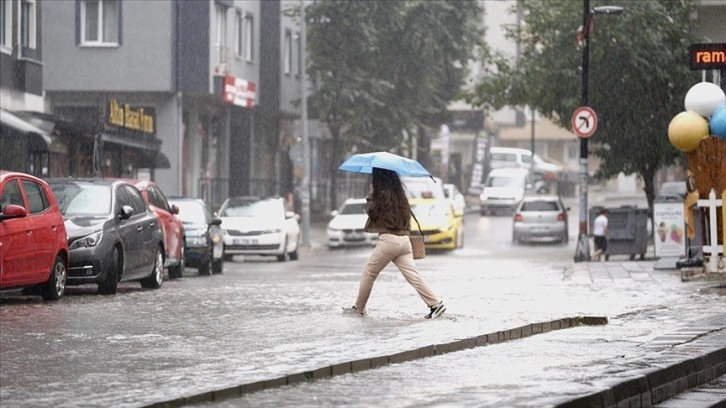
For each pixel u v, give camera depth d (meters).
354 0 89.50
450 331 23.83
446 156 120.56
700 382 19.98
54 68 78.44
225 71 81.06
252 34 91.25
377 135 91.75
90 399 15.72
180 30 78.88
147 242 37.47
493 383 17.25
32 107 59.72
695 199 41.34
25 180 31.16
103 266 34.00
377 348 21.06
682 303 31.67
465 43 94.12
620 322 27.06
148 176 68.94
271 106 94.81
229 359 19.86
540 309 29.66
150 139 69.00
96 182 36.38
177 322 26.31
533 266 53.34
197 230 47.88
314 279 44.69
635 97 65.06
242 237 61.28
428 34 91.31
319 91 90.38
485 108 68.88
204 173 87.25
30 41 60.47
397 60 91.69
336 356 19.89
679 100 64.62
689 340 22.92
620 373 17.80
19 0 58.12
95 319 26.91
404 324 25.77
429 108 94.12
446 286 38.94
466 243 79.62
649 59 63.94
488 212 109.88
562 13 65.50
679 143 38.69
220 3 82.69
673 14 64.31
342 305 30.98
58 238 31.92
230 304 31.33
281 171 103.06
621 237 56.69
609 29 63.69
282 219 62.50
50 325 25.53
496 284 40.00
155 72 78.50
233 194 93.25
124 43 78.62
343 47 90.62
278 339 22.95
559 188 139.75
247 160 94.50
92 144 62.31
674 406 17.38
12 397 15.98
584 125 55.91
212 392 16.09
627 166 66.56
